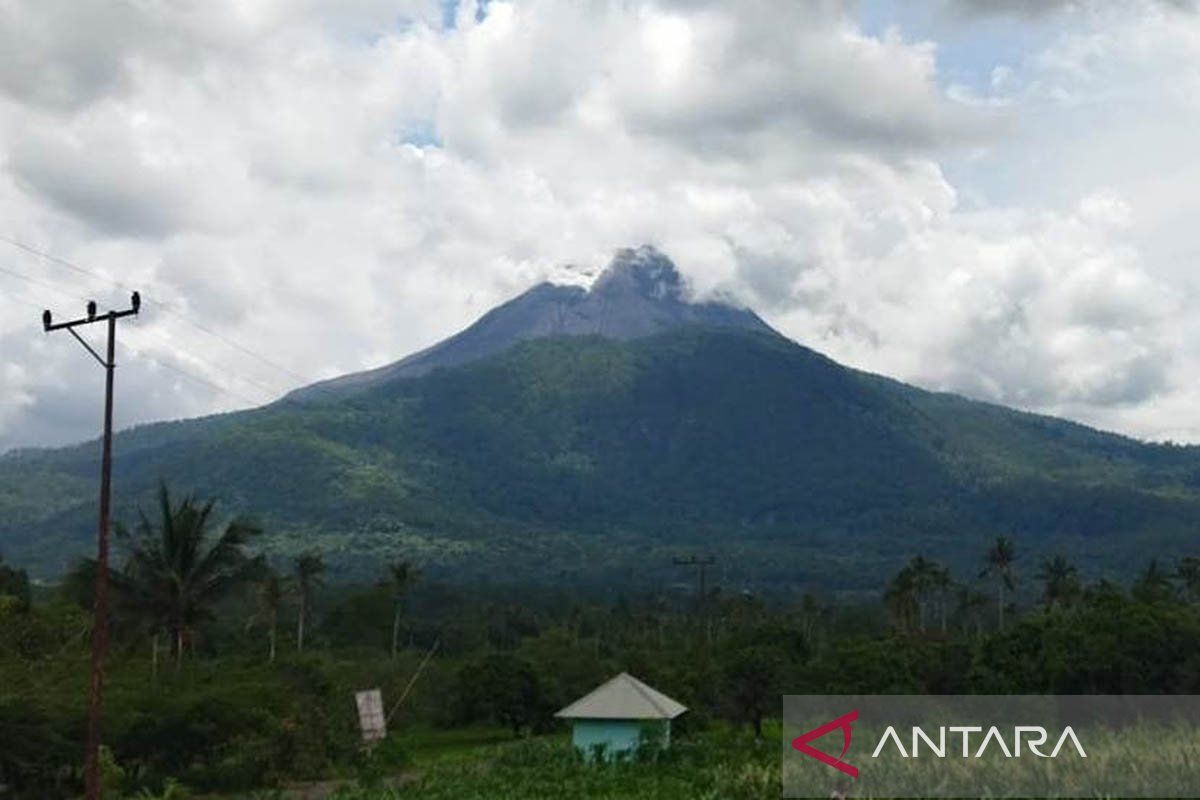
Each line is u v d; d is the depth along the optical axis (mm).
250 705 54406
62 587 66375
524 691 72500
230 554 66125
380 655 97188
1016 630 53250
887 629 112750
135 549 65562
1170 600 78125
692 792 35750
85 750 45719
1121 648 47594
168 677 61406
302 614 102500
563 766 44750
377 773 48156
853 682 53688
